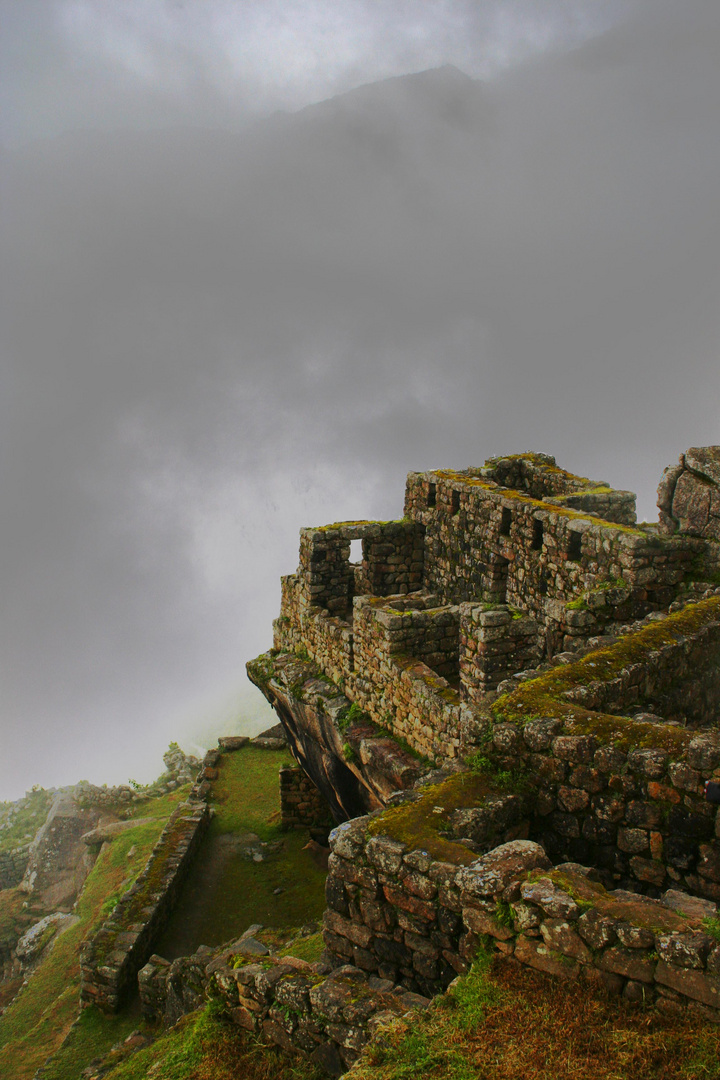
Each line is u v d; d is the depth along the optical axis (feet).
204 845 73.77
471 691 46.42
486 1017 19.43
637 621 42.86
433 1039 19.27
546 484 72.43
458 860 22.85
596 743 26.16
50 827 105.70
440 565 71.36
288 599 72.43
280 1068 24.02
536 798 27.22
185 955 59.26
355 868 24.63
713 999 17.38
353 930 24.90
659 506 49.03
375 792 48.67
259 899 65.26
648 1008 18.25
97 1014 54.44
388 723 49.55
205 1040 26.13
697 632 35.81
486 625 44.73
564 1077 17.31
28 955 77.15
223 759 93.50
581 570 51.34
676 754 24.80
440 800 26.48
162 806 106.83
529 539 57.41
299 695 57.88
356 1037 21.93
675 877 24.64
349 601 69.77
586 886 20.79
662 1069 16.93
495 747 28.37
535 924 20.04
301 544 70.08
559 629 46.88
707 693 36.47
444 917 22.52
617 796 25.61
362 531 69.31
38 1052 55.62
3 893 97.55
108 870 85.51
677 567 47.01
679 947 17.83
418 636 49.98
